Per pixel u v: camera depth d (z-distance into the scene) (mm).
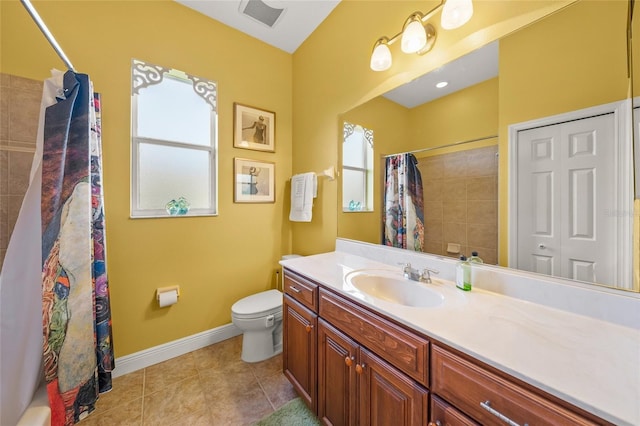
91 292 1122
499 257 1039
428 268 1296
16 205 1364
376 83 1574
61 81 1109
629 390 497
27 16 1376
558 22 871
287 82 2424
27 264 963
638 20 723
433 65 1264
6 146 1340
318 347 1235
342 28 1823
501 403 591
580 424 481
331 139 1955
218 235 2055
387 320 891
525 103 957
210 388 1548
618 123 758
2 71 1328
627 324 746
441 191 1248
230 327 2131
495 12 1034
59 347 996
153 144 1805
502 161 1024
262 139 2262
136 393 1503
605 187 784
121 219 1660
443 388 713
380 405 906
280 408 1397
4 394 902
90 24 1542
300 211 2137
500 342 671
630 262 744
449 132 1205
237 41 2113
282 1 1821
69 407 1020
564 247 869
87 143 1127
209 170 2043
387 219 1528
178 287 1860
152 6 1744
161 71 1784
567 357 604
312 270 1390
